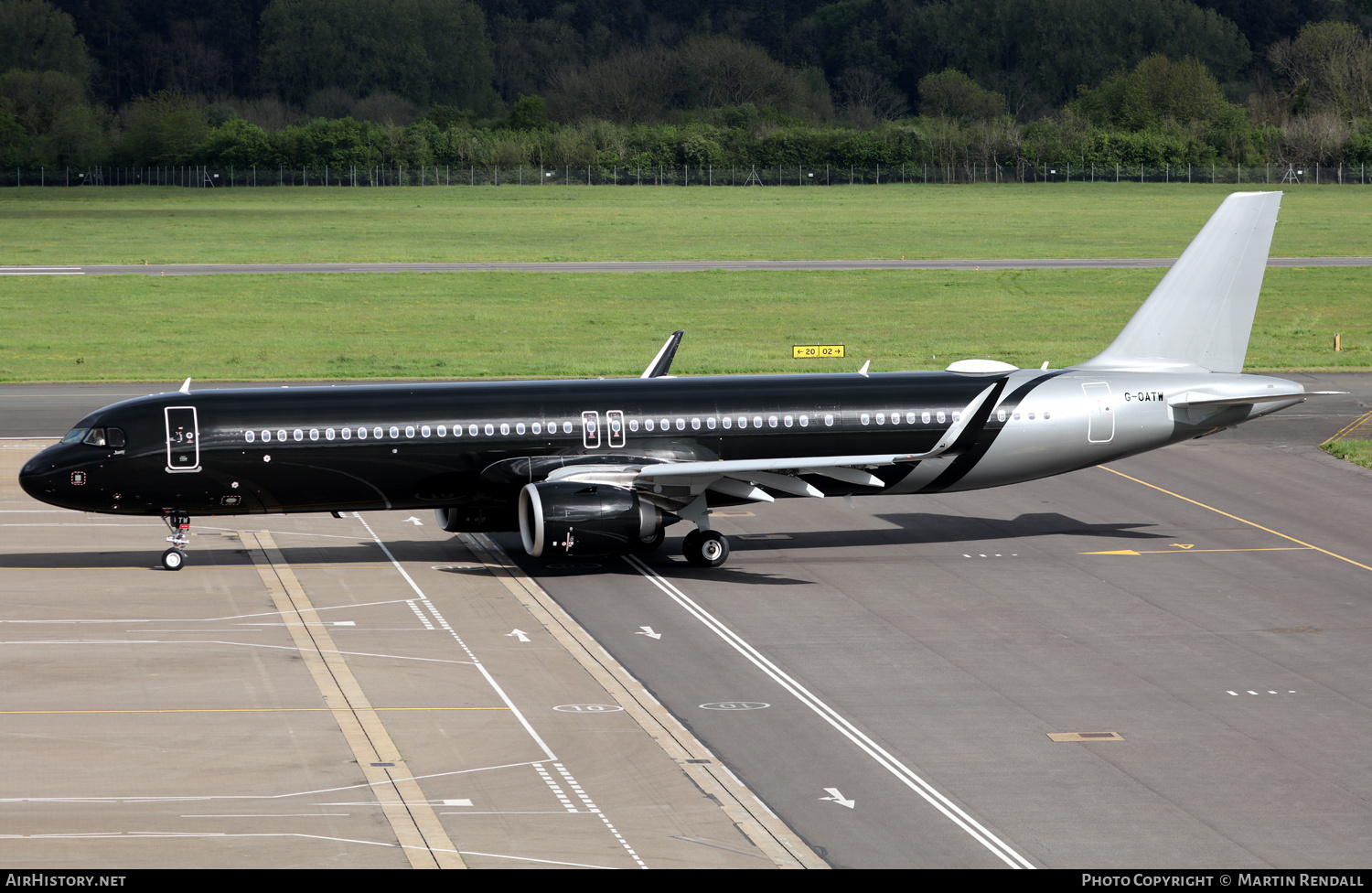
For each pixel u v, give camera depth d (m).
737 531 184.75
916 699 119.38
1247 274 180.25
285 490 160.25
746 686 122.44
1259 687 122.81
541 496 155.62
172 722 111.38
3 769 100.88
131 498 156.75
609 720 113.44
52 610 144.12
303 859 86.88
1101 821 94.62
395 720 112.50
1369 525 185.62
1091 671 127.19
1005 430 172.50
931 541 178.75
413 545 174.88
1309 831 93.06
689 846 89.88
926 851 89.69
